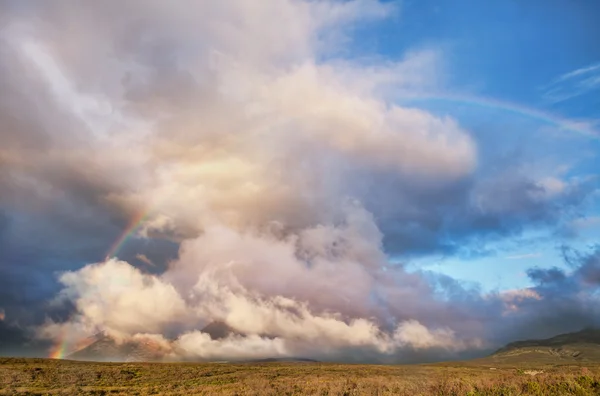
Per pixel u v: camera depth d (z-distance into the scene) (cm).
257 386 4984
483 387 3042
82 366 8119
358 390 3966
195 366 9888
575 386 2847
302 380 6172
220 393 4506
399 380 4728
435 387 3244
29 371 6581
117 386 5659
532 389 2883
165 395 4616
